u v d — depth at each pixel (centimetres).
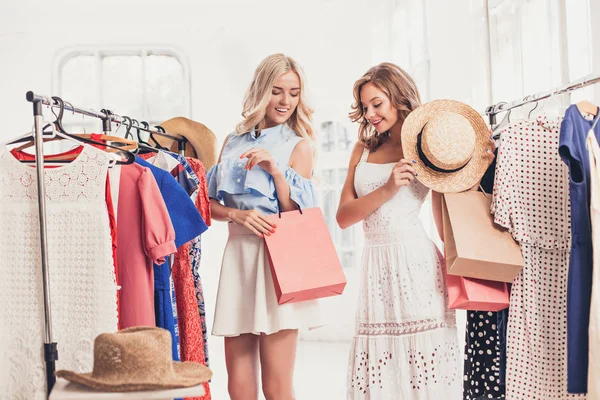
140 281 260
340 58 796
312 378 585
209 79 802
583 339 234
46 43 803
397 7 693
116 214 262
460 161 282
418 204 302
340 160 823
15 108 802
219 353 739
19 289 245
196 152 391
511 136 272
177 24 803
